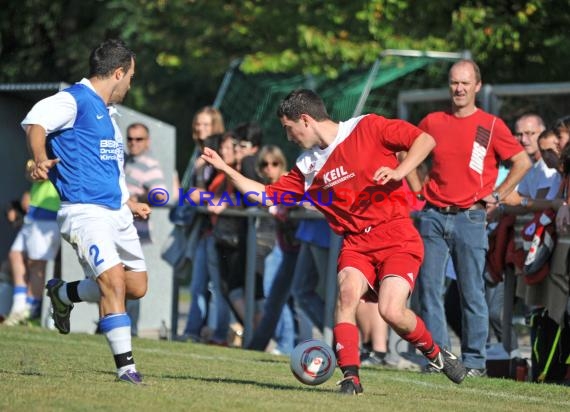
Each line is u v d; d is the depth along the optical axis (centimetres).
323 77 4816
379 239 1716
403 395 1723
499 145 2212
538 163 2505
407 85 4444
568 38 3991
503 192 2212
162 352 2367
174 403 1430
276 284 2802
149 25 5872
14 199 3516
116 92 1734
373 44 4322
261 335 2808
